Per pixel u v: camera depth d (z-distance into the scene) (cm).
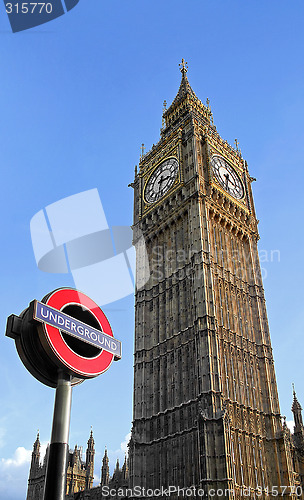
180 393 5184
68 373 1235
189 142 6719
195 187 6225
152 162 7256
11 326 1209
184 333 5462
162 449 5047
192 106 7850
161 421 5225
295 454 5344
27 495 7125
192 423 4834
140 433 5319
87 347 1296
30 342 1204
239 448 4756
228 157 7056
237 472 4566
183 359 5300
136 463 5103
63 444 1159
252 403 5238
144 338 5947
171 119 8075
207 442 4512
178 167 6581
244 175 7244
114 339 1384
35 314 1176
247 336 5747
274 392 5475
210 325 5222
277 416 5275
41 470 7162
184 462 4731
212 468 4419
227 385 5053
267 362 5662
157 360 5691
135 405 5544
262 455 4947
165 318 5878
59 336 1221
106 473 7406
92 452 7312
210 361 4959
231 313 5697
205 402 4769
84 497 6494
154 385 5541
